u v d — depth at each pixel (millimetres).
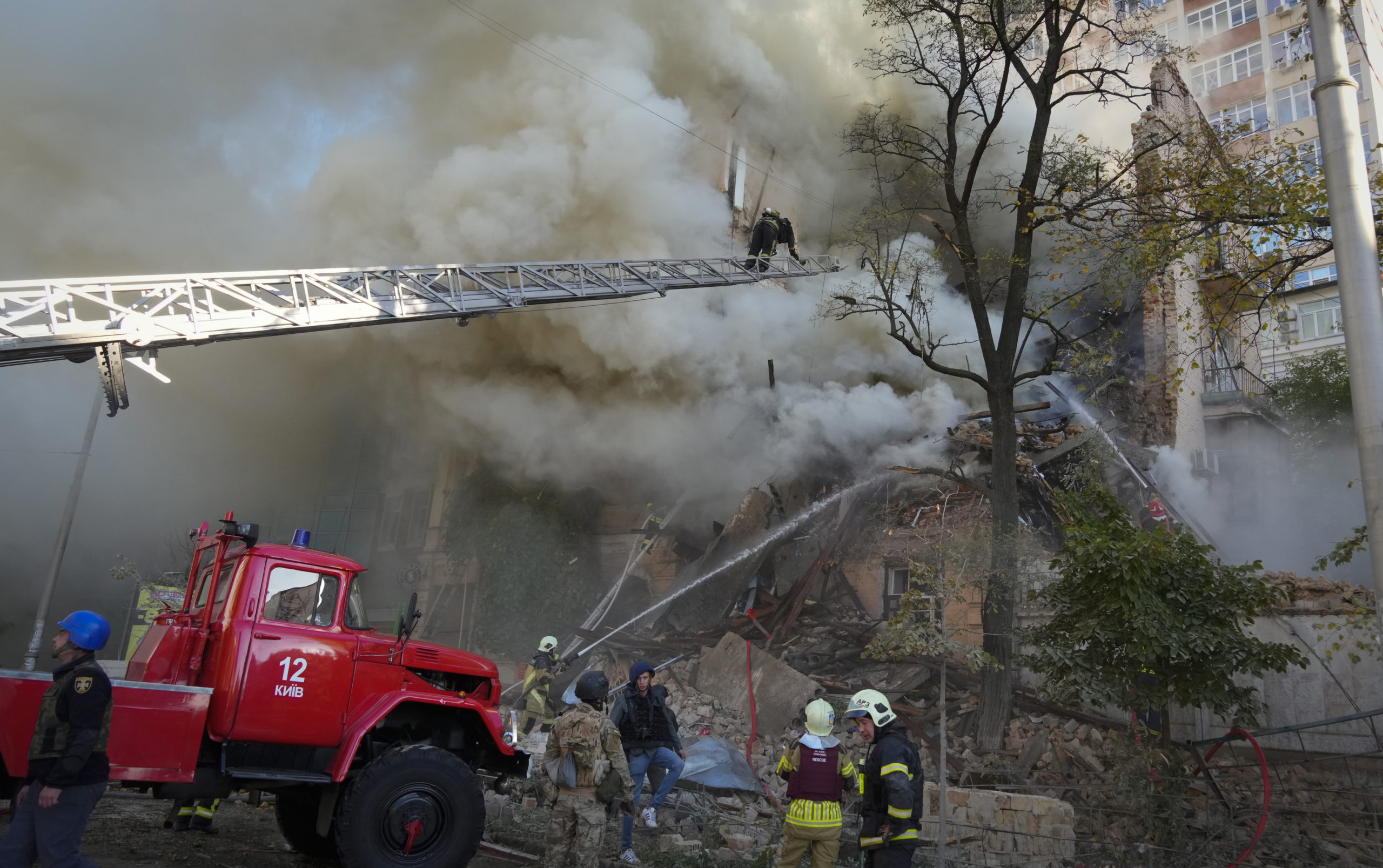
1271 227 10898
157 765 5301
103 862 5766
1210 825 7203
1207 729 9180
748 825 7770
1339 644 7961
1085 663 7371
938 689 11820
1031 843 6898
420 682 6426
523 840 7469
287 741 5840
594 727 5555
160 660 5953
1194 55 13742
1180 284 17781
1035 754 9617
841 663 13469
